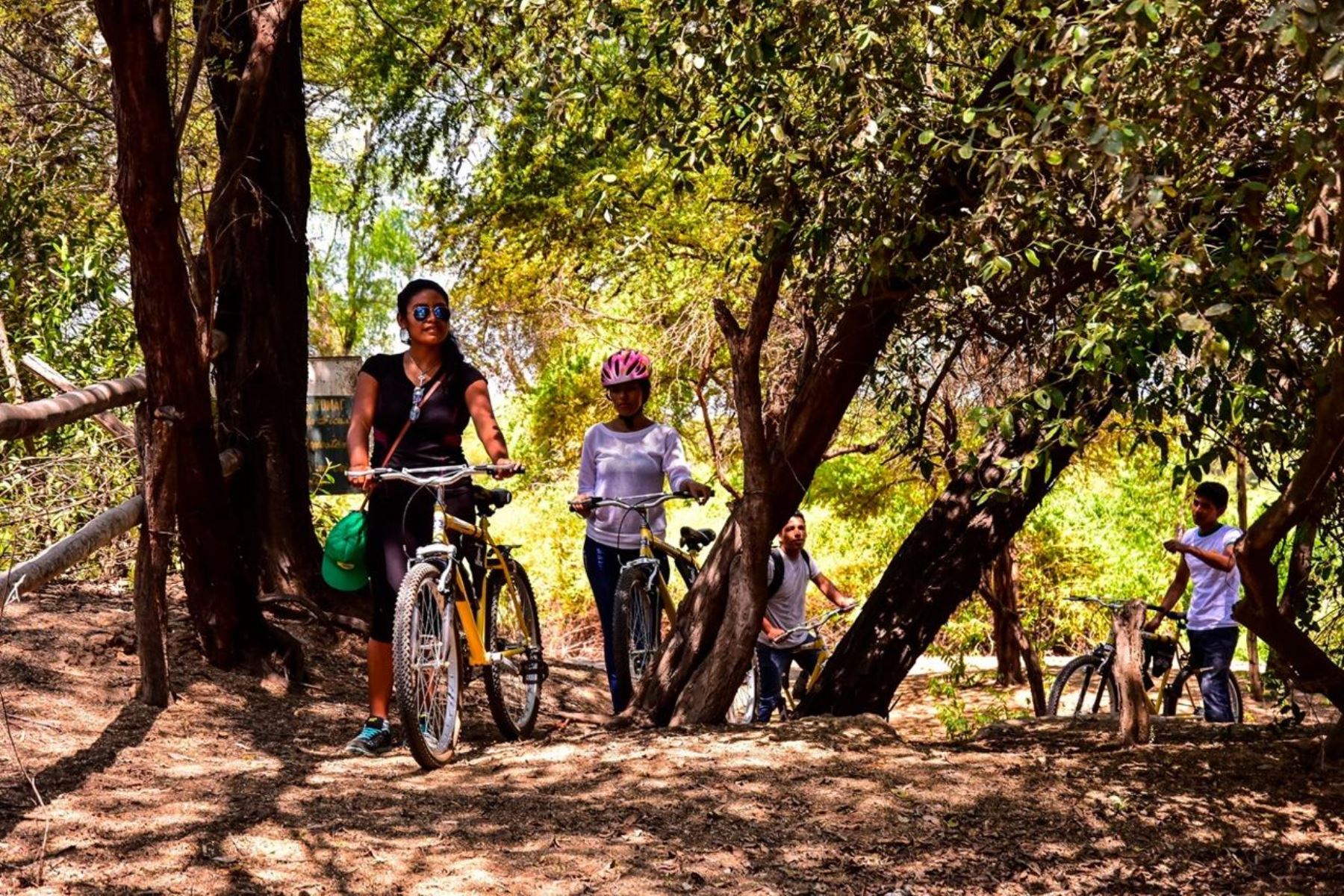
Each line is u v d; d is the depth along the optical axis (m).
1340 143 3.29
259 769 5.12
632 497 6.66
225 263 7.88
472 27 6.39
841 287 5.73
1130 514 16.61
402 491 5.73
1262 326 4.43
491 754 5.58
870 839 4.59
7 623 6.43
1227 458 4.74
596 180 5.80
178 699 5.98
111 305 8.59
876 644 7.45
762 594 6.20
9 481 7.08
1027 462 4.44
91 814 4.34
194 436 6.07
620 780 5.07
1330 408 4.06
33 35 9.06
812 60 5.14
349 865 4.11
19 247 8.35
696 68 5.11
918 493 16.23
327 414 9.20
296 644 6.78
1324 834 4.86
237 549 6.50
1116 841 4.75
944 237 5.38
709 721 6.22
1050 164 4.23
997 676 14.85
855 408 10.83
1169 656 9.45
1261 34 3.47
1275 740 6.10
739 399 5.98
